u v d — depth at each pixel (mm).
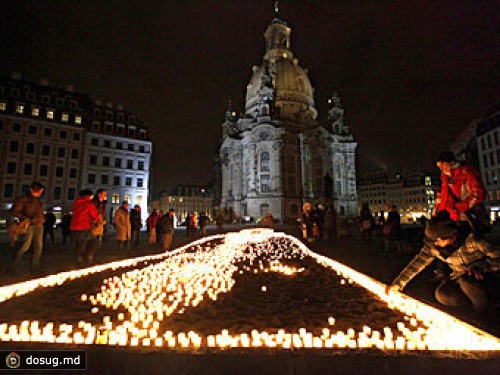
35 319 4570
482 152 52531
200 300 5559
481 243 4113
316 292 6055
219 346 3229
